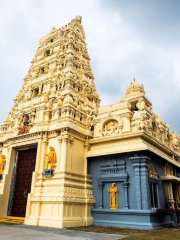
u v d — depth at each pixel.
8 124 27.69
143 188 18.00
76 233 14.02
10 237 11.62
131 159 19.11
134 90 26.77
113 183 19.92
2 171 23.97
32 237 11.85
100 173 21.17
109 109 23.17
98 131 22.73
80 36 34.50
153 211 17.41
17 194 22.17
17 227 16.20
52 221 17.14
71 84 25.27
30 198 19.12
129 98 26.00
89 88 28.34
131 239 11.88
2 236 11.90
